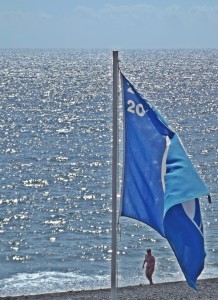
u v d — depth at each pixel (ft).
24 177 333.83
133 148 81.25
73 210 266.57
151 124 81.25
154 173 80.53
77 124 546.26
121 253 204.44
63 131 505.25
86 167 361.51
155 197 80.33
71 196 291.79
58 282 176.86
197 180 79.46
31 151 415.23
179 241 78.59
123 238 219.41
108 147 433.07
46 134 490.08
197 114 607.37
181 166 79.82
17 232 233.96
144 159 81.00
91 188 308.40
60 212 263.29
